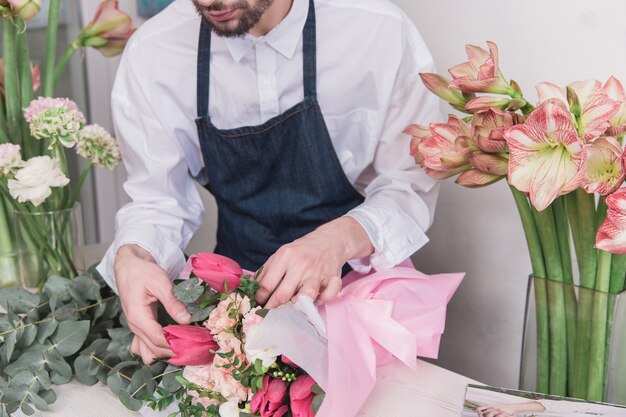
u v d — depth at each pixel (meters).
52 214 1.41
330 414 0.84
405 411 0.94
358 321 0.98
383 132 1.32
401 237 1.17
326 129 1.29
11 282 1.54
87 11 2.29
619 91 0.88
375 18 1.25
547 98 0.88
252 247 1.40
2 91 1.49
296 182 1.33
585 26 1.25
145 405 0.99
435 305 1.05
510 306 1.49
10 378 1.06
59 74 1.60
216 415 0.91
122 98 1.39
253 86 1.30
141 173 1.39
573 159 0.83
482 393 0.93
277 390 0.88
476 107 0.92
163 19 1.37
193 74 1.34
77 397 1.05
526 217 1.01
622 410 0.87
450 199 1.57
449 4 1.46
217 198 1.46
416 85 1.26
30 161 1.37
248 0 1.05
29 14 1.35
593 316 0.98
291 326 0.87
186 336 0.93
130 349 1.08
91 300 1.25
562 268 1.02
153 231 1.27
